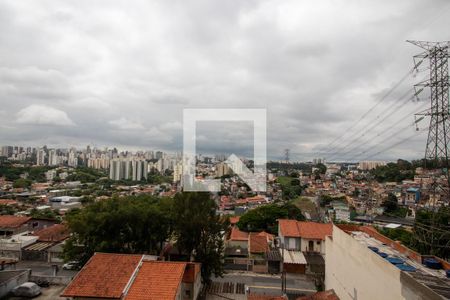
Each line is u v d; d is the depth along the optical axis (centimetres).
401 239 3922
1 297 2238
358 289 1794
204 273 2656
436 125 2969
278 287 2719
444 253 2898
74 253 2694
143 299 1659
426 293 1107
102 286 1761
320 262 3161
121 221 2703
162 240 3011
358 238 2314
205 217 2700
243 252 3722
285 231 3612
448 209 3250
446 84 2880
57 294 2353
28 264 3247
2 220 4347
